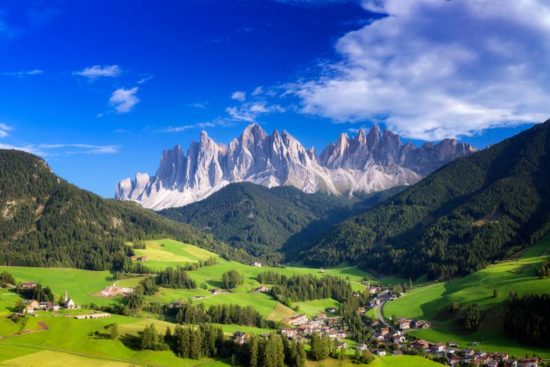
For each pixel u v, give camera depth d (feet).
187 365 636.07
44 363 554.46
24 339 641.81
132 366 578.25
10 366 536.83
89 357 598.34
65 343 639.35
